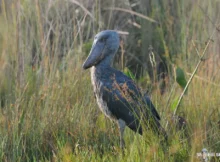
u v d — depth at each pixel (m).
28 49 13.21
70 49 13.03
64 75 12.50
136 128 10.05
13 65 13.02
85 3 14.48
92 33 14.26
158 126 9.91
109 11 14.91
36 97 11.52
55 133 10.52
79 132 10.52
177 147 9.38
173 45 14.16
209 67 12.38
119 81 10.32
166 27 14.64
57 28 13.25
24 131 10.40
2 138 10.20
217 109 10.88
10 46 13.26
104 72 10.51
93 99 11.62
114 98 10.20
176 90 12.18
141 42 14.56
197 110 10.81
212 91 11.68
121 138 10.20
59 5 13.99
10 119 10.76
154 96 11.73
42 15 13.33
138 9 15.05
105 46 10.61
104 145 10.06
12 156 9.90
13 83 12.84
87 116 11.02
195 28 14.00
